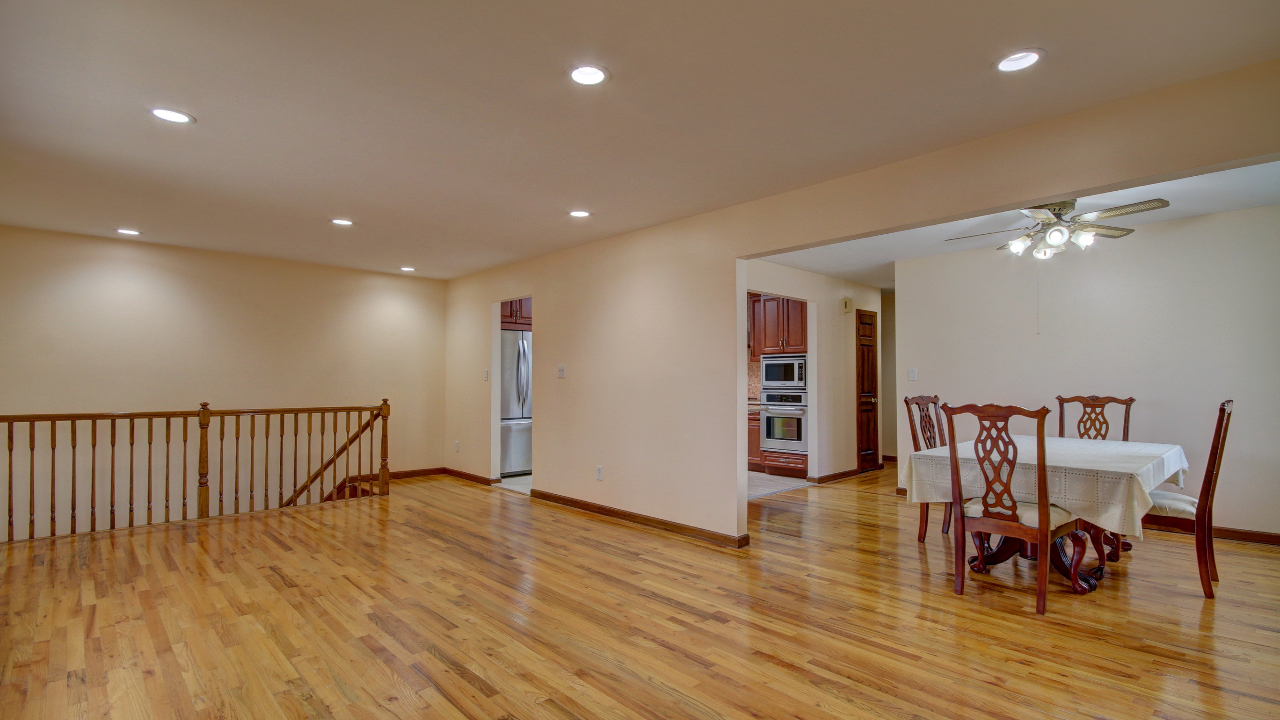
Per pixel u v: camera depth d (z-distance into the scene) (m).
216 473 5.59
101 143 2.92
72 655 2.42
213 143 2.93
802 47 2.11
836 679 2.27
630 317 4.80
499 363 6.58
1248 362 4.16
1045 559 2.89
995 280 5.38
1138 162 2.47
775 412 7.02
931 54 2.15
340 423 6.38
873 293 7.67
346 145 2.97
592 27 1.98
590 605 2.99
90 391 4.95
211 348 5.55
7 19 1.88
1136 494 2.82
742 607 2.98
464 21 1.93
